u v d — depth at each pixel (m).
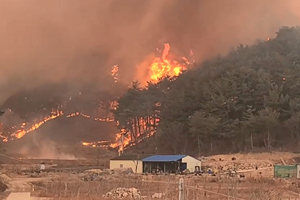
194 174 77.00
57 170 86.81
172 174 78.62
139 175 74.06
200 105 132.00
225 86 124.88
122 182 54.78
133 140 159.38
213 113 123.00
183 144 131.38
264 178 61.44
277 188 48.75
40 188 49.47
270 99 117.62
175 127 131.12
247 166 87.88
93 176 66.25
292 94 122.31
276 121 109.19
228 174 69.94
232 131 115.25
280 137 118.00
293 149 107.38
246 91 125.00
